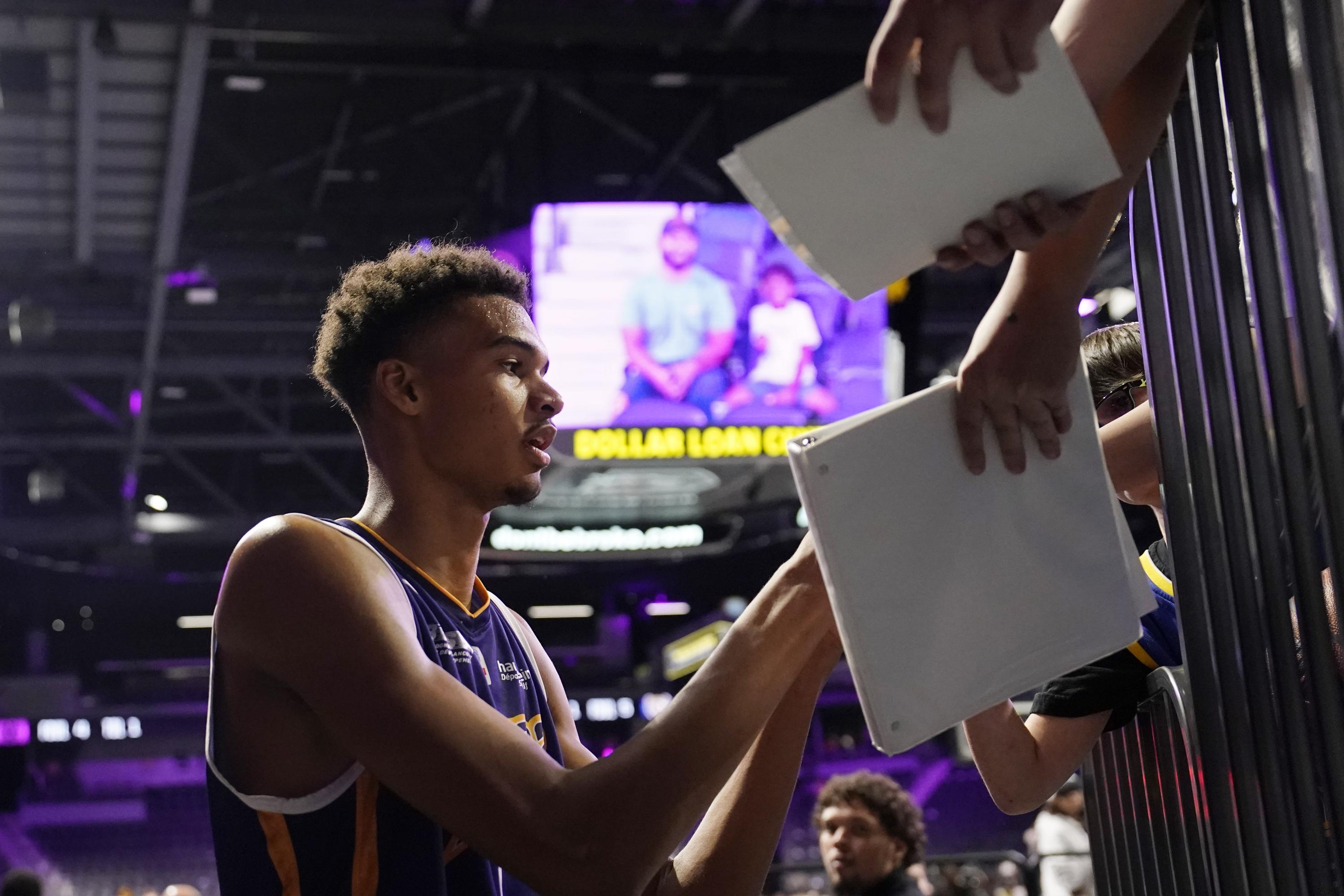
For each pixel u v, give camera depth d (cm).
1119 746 137
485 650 121
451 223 1068
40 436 1295
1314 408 88
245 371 1185
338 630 103
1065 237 87
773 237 770
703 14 749
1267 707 98
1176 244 104
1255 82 93
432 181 1030
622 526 902
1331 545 87
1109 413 137
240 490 1455
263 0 686
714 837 117
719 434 758
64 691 1636
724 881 115
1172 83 92
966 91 71
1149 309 109
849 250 78
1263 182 93
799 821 1803
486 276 123
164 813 1917
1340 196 84
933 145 73
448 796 98
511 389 120
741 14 729
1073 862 482
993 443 91
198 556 1493
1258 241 93
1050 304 88
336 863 106
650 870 97
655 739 98
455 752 98
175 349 1192
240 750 108
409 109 928
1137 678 136
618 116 941
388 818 107
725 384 761
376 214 1059
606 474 796
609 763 98
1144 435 123
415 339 120
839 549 88
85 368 1146
